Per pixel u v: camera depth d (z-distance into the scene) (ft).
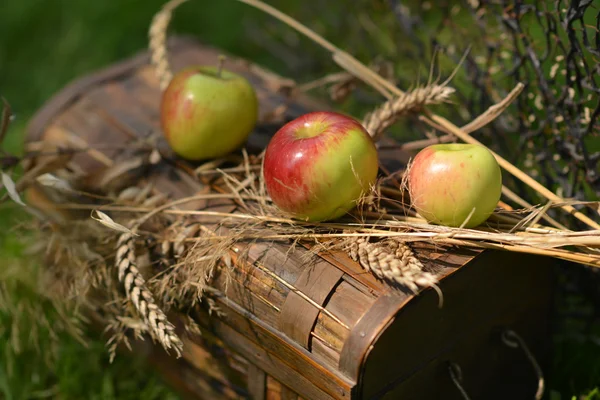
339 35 4.57
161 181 3.37
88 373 3.63
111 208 3.28
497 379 3.33
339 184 3.00
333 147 2.99
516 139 3.71
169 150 3.44
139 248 3.22
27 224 3.47
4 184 3.28
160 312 3.03
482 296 3.13
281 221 3.11
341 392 2.95
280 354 3.08
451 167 2.97
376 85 3.51
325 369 2.97
